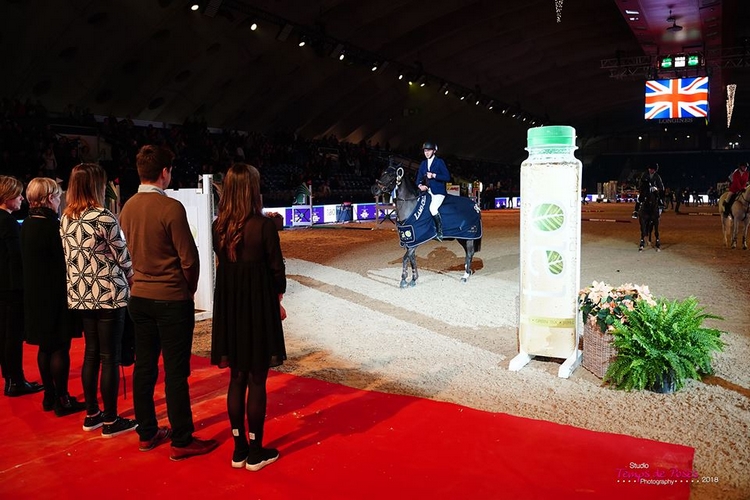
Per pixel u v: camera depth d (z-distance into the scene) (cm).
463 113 4881
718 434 405
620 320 505
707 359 500
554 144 529
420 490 331
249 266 352
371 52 3306
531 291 545
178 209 364
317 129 3903
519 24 3616
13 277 484
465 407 450
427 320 765
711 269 1115
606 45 4216
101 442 407
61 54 2292
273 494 331
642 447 379
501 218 2948
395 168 958
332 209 2684
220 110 3180
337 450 382
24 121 2147
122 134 2406
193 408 464
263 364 352
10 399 495
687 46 3416
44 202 440
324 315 803
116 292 405
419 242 978
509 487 333
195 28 2502
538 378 527
